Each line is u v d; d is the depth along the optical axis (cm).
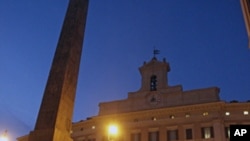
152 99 4625
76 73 1506
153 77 4878
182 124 4259
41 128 1260
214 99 4328
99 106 4912
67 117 1358
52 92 1362
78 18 1625
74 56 1517
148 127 4403
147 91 4719
